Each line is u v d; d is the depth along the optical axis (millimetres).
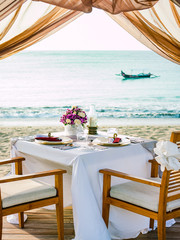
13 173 2846
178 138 2031
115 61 20188
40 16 2498
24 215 2850
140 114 14828
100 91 19672
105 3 2291
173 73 19734
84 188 2221
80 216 2215
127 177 2168
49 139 2639
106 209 2369
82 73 19688
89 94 19531
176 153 1975
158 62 19906
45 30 2539
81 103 19359
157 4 2738
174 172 2090
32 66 18969
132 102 19656
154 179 2533
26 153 2742
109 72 20031
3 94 18391
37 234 2547
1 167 4984
